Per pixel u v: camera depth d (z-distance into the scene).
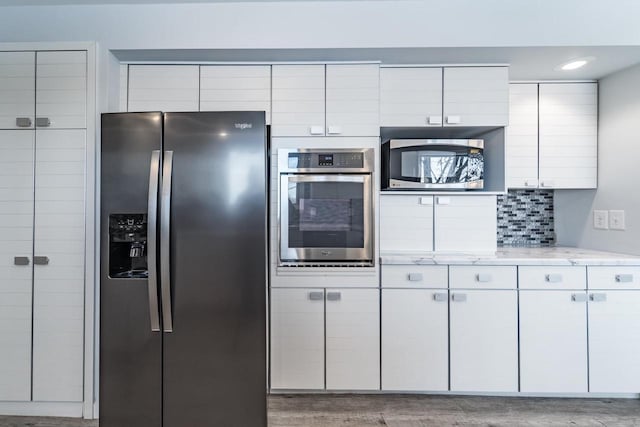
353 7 2.10
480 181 2.33
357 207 2.21
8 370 2.04
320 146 2.24
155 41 2.10
